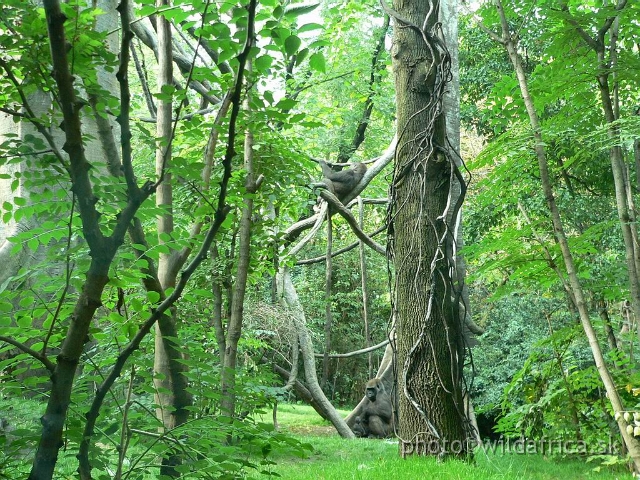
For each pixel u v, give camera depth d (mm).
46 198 2326
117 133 7246
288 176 7633
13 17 2145
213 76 2742
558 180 12508
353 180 13633
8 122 6953
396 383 7656
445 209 7348
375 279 26328
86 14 2184
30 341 2652
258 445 2705
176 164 2266
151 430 3096
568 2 6438
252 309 10945
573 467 7359
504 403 8547
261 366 8633
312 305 24625
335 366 26438
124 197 2295
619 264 6824
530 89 6109
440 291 7352
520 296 15023
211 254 7582
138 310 2527
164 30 5117
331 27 18000
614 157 5438
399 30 7730
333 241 26156
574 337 7879
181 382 3539
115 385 2922
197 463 2543
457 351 7324
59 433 1737
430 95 7598
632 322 8242
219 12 2102
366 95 22078
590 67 5598
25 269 2357
